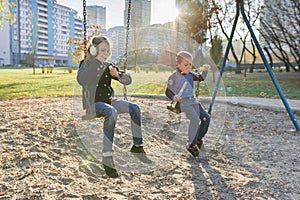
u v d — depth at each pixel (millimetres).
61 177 2412
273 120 4945
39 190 2170
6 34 58469
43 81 12836
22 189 2176
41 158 2793
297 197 2121
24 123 3930
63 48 74062
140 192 2189
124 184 2334
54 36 70688
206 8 11984
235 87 11148
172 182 2375
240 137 3869
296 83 12914
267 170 2656
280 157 3049
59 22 71625
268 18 18578
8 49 59406
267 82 13352
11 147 3037
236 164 2822
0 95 7516
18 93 8094
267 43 20203
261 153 3184
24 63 56781
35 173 2463
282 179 2449
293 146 3471
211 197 2105
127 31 2824
